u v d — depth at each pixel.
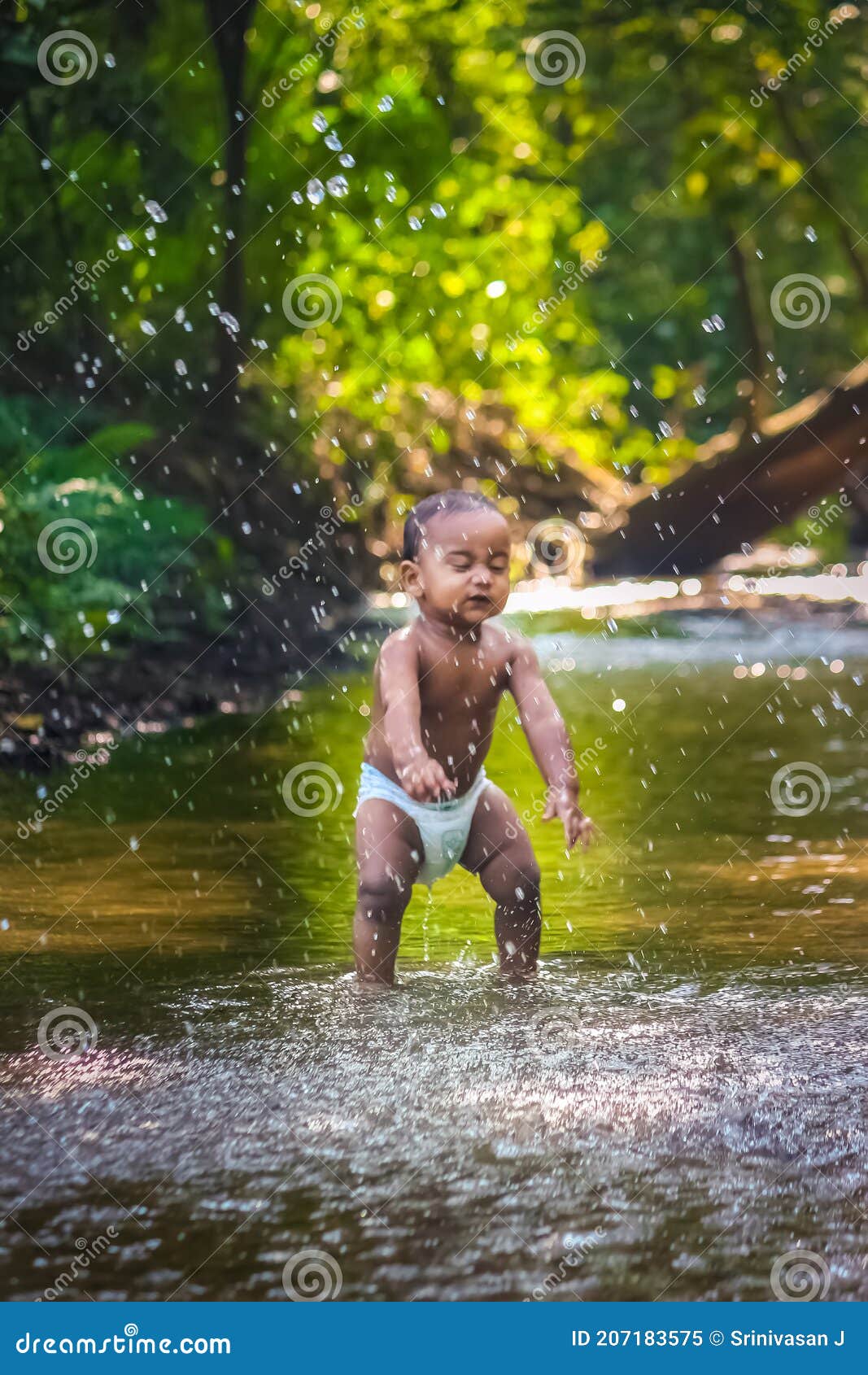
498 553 4.16
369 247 17.50
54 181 14.87
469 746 4.15
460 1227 2.45
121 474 13.11
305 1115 2.92
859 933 4.40
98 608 11.15
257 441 16.14
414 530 4.21
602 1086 3.07
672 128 25.02
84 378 15.23
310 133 16.66
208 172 15.91
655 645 14.58
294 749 8.37
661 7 17.20
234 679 11.73
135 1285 2.28
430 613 4.19
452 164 18.75
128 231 15.35
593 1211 2.50
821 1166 2.68
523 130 19.02
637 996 3.75
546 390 20.41
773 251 28.23
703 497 20.34
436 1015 3.59
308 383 17.45
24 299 15.05
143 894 4.93
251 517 15.70
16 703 9.17
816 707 10.21
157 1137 2.83
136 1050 3.34
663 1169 2.67
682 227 28.42
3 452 12.45
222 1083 3.11
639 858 5.54
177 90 15.94
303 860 5.47
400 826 4.04
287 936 4.41
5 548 10.50
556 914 4.69
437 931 4.52
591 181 27.53
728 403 29.25
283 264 16.84
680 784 7.21
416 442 19.12
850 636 15.23
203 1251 2.38
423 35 17.23
